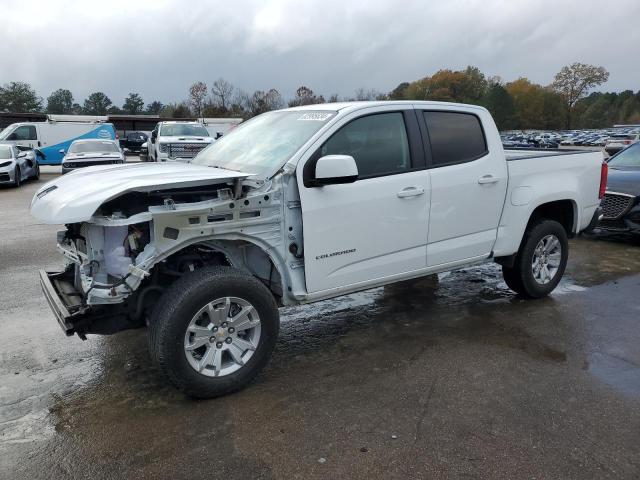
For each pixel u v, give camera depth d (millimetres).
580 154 5688
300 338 4648
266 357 3727
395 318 5121
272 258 3775
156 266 3586
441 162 4523
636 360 4164
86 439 3131
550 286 5609
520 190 5094
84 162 19172
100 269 3426
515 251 5219
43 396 3645
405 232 4328
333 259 3977
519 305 5477
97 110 114312
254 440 3105
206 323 3545
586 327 4855
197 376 3443
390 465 2869
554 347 4406
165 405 3512
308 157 3793
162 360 3322
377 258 4234
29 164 20422
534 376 3883
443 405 3477
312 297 3955
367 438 3113
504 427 3217
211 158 4652
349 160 3600
